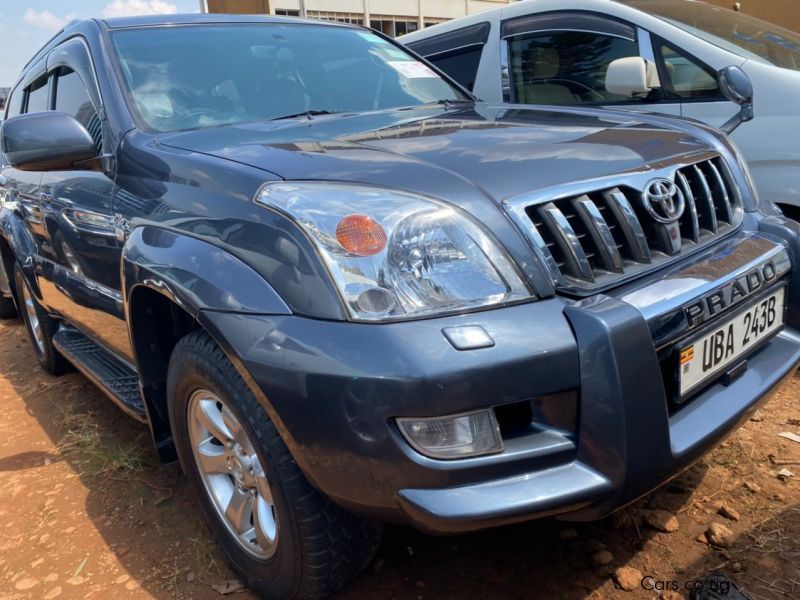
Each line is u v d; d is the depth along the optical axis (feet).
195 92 8.82
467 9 64.69
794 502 7.38
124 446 9.87
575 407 5.09
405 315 4.97
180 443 7.28
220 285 5.66
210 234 6.07
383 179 5.58
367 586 6.67
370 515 5.31
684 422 5.78
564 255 5.53
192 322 7.30
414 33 17.34
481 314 5.05
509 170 5.86
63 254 9.83
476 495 4.87
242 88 9.11
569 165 6.09
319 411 5.02
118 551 7.54
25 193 11.37
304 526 5.69
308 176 5.77
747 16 14.23
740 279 6.40
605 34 13.16
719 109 11.35
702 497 7.61
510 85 14.82
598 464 5.05
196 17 10.12
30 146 7.57
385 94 10.05
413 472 4.86
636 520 7.31
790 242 7.34
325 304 5.10
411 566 6.91
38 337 13.39
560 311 5.22
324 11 54.08
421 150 6.38
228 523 6.86
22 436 10.66
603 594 6.35
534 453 5.01
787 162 10.48
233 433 6.36
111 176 8.08
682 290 5.81
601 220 5.77
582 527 7.29
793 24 27.02
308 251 5.25
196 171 6.61
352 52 10.62
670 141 7.20
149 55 9.13
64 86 10.14
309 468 5.32
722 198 7.24
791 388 10.02
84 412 11.27
